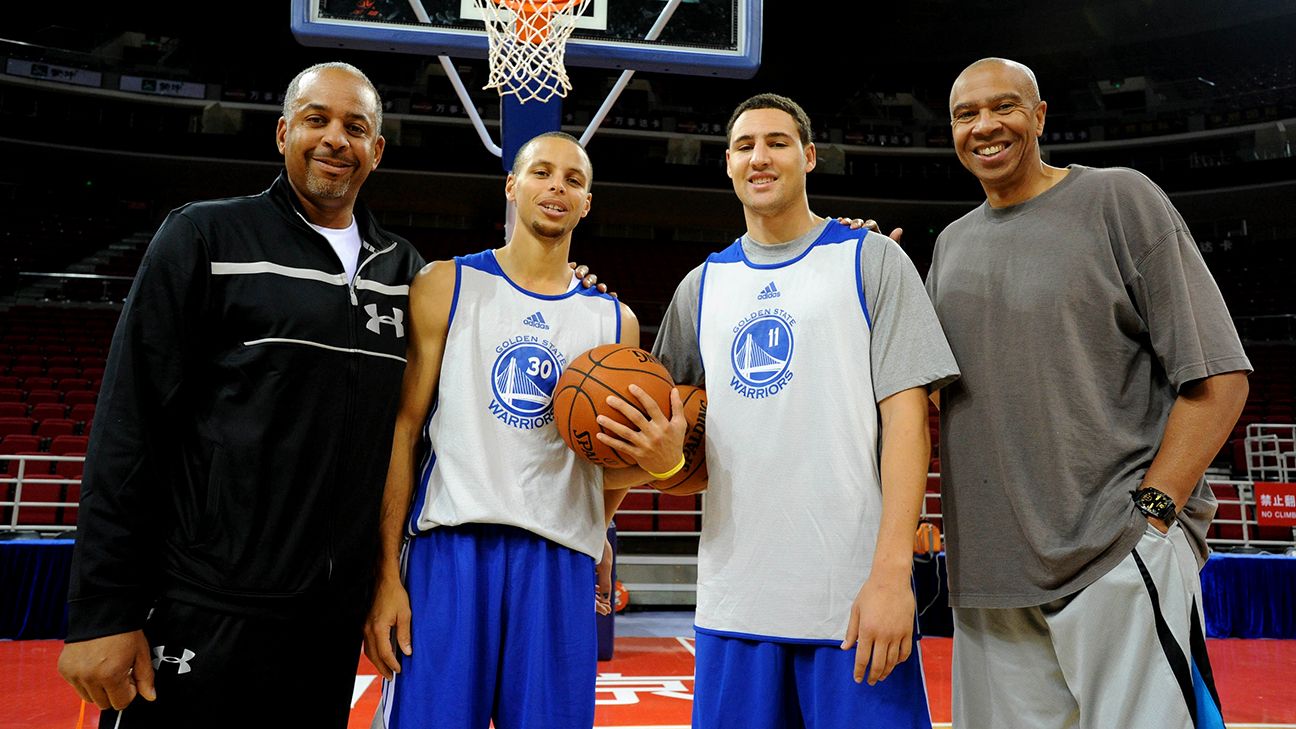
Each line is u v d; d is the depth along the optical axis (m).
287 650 1.56
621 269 15.18
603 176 14.86
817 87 18.11
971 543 1.74
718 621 1.72
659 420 1.66
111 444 1.49
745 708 1.69
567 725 1.70
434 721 1.62
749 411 1.75
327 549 1.59
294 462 1.57
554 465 1.80
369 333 1.68
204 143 14.02
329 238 1.76
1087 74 17.38
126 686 1.46
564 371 1.80
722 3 3.29
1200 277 1.67
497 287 1.86
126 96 14.82
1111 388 1.69
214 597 1.51
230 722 1.51
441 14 3.12
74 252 13.33
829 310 1.74
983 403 1.75
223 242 1.61
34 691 3.67
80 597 1.44
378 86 16.73
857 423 1.70
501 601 1.71
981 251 1.84
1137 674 1.55
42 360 9.78
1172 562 1.58
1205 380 1.62
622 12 3.24
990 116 1.82
